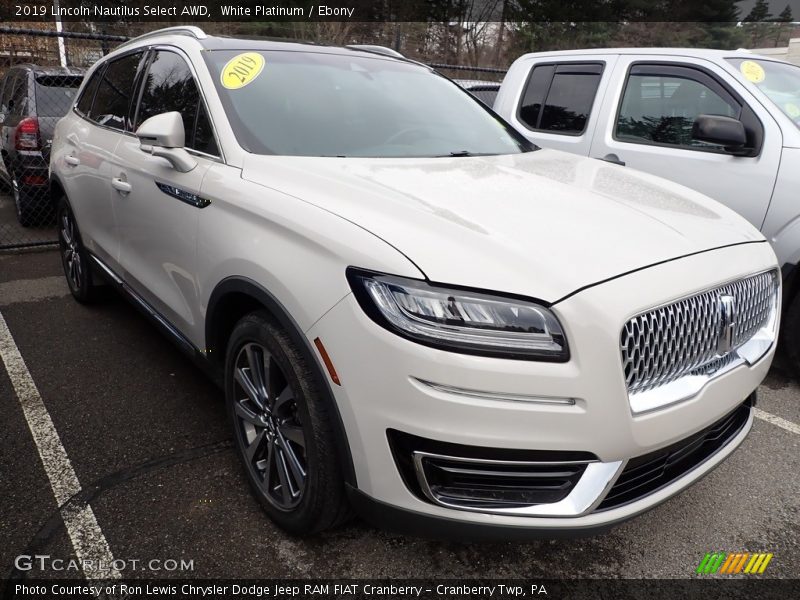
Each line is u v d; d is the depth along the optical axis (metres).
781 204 3.41
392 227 1.81
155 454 2.64
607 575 2.10
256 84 2.73
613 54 4.44
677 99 4.03
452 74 19.36
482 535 1.73
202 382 3.29
